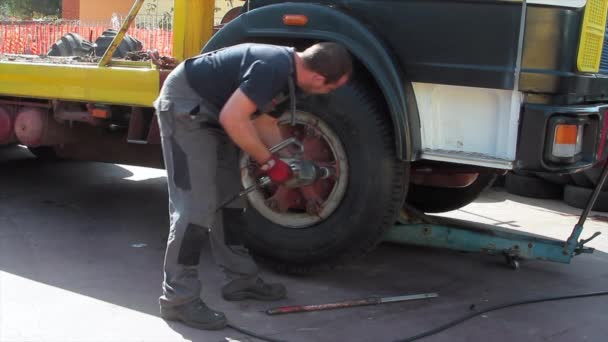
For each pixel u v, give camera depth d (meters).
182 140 3.35
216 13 5.25
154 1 6.68
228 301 3.81
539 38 3.57
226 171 3.56
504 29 3.58
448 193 5.43
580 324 3.72
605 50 4.17
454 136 3.80
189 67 3.36
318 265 4.12
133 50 6.59
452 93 3.77
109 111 4.94
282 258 4.18
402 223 4.53
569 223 6.21
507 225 6.04
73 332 3.26
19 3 28.81
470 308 3.85
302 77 3.24
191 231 3.37
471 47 3.67
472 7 3.64
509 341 3.44
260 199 4.20
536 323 3.71
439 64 3.75
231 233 3.75
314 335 3.40
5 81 5.24
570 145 3.61
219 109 3.37
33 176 7.12
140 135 4.84
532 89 3.58
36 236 4.90
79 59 5.80
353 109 3.90
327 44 3.26
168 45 6.52
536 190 7.28
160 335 3.30
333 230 4.02
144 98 4.57
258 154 3.26
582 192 6.81
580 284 4.43
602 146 4.02
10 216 5.45
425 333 3.46
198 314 3.39
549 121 3.56
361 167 3.92
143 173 7.56
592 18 3.75
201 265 4.41
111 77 4.70
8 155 8.30
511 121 3.63
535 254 4.37
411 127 3.75
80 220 5.43
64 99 4.95
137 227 5.30
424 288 4.20
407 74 3.84
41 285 3.88
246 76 3.15
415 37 3.80
